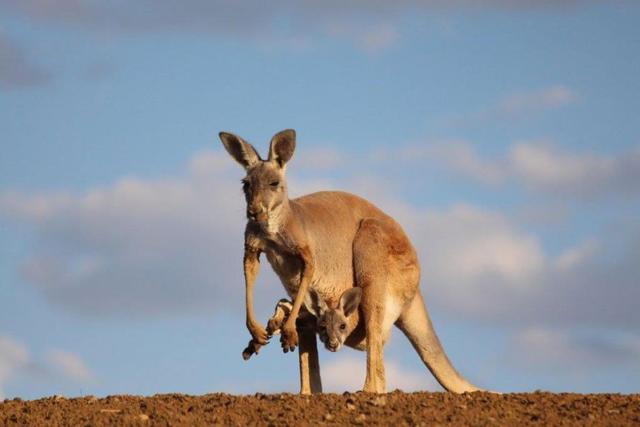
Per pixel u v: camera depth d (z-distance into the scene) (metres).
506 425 31.33
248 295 40.75
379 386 42.25
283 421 31.84
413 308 44.50
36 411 34.44
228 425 31.86
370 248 42.66
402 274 43.34
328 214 42.62
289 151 40.34
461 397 35.31
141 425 32.06
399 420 31.84
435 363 45.00
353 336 43.47
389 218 44.34
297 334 40.94
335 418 32.22
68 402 35.91
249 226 40.59
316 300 42.34
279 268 41.47
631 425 31.48
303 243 40.56
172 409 34.06
